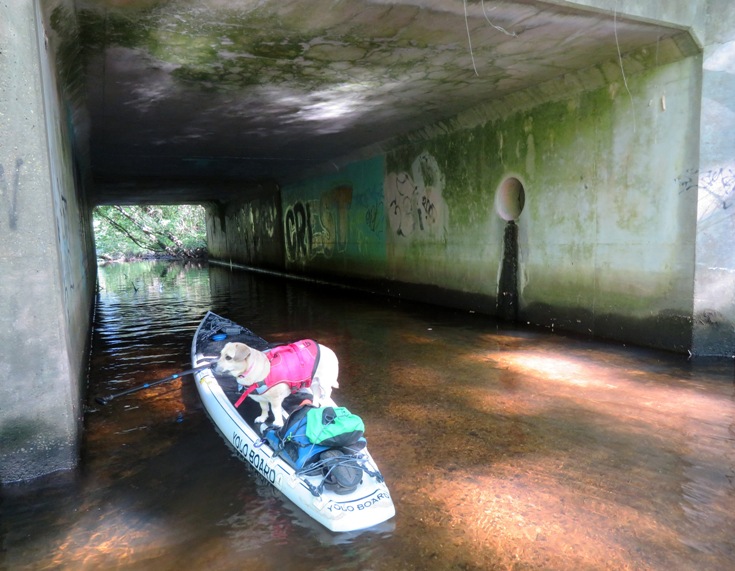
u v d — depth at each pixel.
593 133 8.42
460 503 3.94
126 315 12.95
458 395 6.26
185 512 3.90
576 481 4.21
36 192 4.05
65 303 4.53
